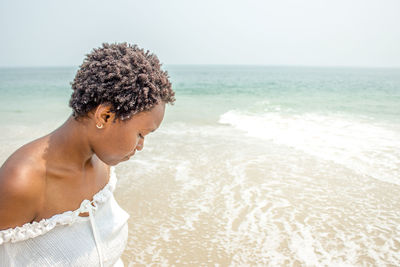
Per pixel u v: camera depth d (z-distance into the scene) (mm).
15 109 14688
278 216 4199
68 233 1000
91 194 1088
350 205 4492
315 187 5055
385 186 5082
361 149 6906
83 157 1018
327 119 10562
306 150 6879
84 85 913
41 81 47281
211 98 18938
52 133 993
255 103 15789
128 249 3545
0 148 7246
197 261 3344
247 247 3574
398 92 21391
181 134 8547
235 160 6285
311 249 3539
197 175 5539
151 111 965
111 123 944
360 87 27312
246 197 4723
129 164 6078
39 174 912
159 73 976
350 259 3375
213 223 4047
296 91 23516
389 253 3467
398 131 8555
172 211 4348
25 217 904
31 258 944
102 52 944
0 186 854
